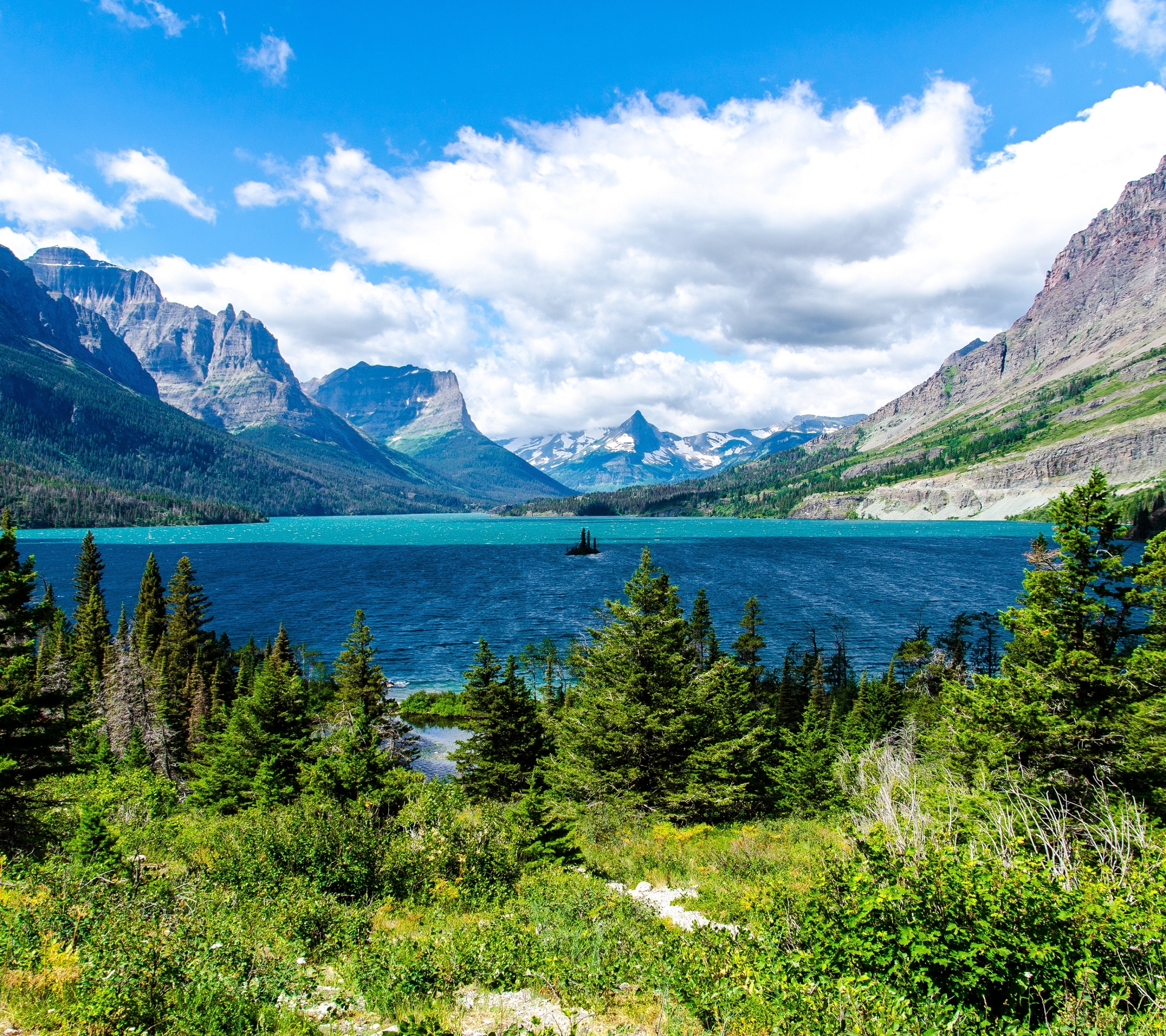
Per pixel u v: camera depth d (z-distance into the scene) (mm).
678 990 9500
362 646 46938
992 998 8664
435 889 16312
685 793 28984
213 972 9266
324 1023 9164
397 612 128625
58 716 42625
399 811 25547
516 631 111000
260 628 114250
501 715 37781
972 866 9625
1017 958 8406
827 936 9570
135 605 128875
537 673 84625
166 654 70938
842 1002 8188
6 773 22781
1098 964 8391
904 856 10562
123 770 40062
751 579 162000
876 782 22156
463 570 197500
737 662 63969
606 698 32875
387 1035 8391
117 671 58656
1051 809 16062
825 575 170375
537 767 35500
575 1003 9977
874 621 111438
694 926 12219
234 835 19922
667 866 20203
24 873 14711
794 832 24016
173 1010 8406
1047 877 9914
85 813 16750
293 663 66938
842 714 54031
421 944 12039
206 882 15438
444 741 63719
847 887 10047
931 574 170375
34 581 24828
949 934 8680
